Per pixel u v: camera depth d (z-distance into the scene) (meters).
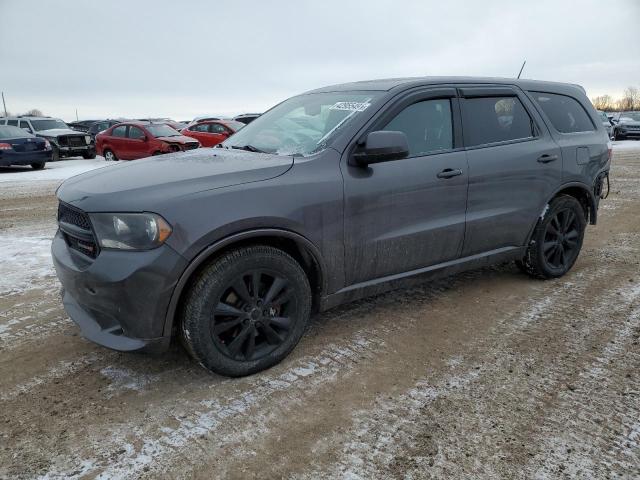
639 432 2.42
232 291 2.81
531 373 2.96
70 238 3.00
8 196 10.12
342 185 3.06
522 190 4.02
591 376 2.91
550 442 2.35
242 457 2.28
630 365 3.04
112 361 3.14
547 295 4.17
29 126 20.22
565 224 4.46
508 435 2.40
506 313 3.81
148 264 2.51
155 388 2.84
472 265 3.93
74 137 19.45
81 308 2.94
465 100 3.77
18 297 4.23
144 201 2.56
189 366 3.08
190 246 2.56
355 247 3.18
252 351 2.92
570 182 4.36
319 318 3.74
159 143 16.25
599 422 2.49
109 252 2.58
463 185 3.62
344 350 3.25
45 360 3.16
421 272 3.61
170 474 2.17
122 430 2.47
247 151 3.49
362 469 2.19
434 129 3.57
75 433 2.45
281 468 2.21
